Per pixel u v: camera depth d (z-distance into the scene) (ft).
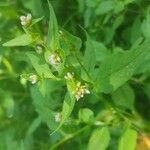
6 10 0.64
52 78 0.49
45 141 0.70
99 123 0.58
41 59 0.49
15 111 0.73
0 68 0.70
